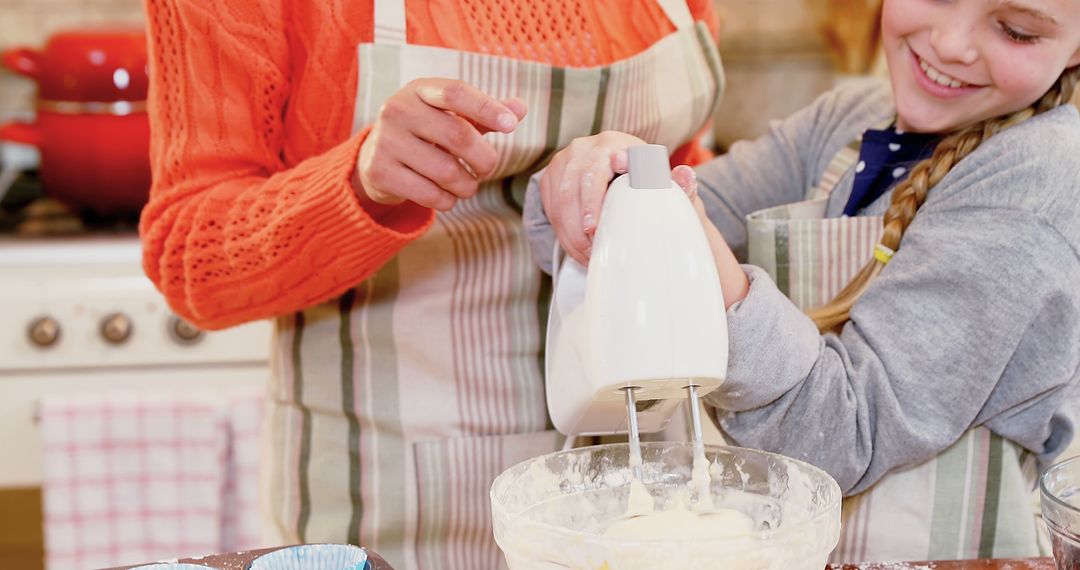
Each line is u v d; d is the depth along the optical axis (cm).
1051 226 92
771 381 90
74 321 210
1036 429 100
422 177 87
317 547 77
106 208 225
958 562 86
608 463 85
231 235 96
